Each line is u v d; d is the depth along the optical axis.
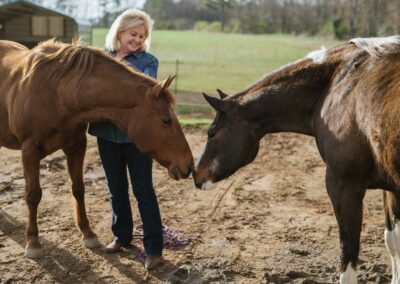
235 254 4.44
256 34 60.47
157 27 71.94
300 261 4.32
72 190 4.49
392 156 3.02
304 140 9.30
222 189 6.34
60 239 4.68
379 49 3.29
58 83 3.97
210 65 27.12
